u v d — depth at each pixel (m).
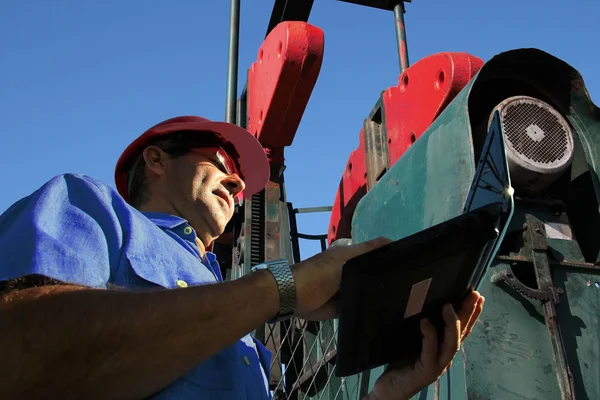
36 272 1.08
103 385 1.05
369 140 3.53
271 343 3.61
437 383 2.20
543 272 2.24
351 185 3.94
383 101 3.47
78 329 1.00
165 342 1.07
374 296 1.32
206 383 1.34
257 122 3.93
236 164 2.01
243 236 3.84
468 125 2.35
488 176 1.53
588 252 2.55
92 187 1.33
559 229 2.45
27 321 0.98
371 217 3.04
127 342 1.03
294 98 3.64
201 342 1.10
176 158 1.87
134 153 1.94
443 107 2.80
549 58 2.63
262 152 2.45
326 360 3.30
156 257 1.38
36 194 1.24
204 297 1.13
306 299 1.24
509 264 2.27
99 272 1.19
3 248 1.12
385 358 1.58
